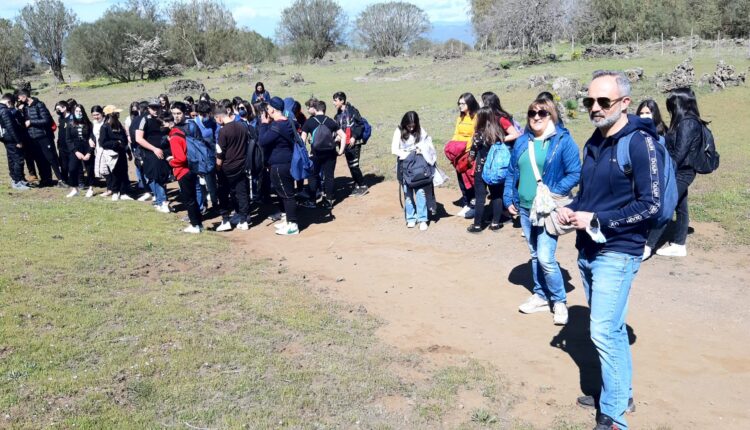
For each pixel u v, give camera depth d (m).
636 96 19.44
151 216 9.95
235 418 4.05
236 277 6.98
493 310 6.10
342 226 9.48
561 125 5.71
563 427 4.08
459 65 37.38
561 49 43.16
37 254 7.31
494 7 47.53
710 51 33.47
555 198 5.67
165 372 4.60
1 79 51.53
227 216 9.38
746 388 4.52
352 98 27.27
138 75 52.81
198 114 9.75
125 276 6.78
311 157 10.20
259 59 59.34
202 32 58.81
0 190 12.16
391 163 13.26
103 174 11.09
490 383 4.65
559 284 5.57
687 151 6.77
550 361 5.02
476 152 8.23
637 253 3.86
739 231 7.85
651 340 5.31
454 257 7.76
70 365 4.65
